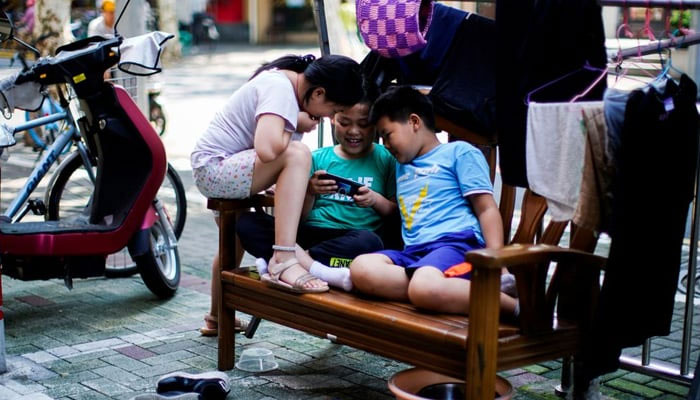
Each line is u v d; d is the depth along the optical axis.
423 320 2.94
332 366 3.90
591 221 2.84
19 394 3.53
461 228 3.30
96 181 4.74
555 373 3.85
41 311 4.77
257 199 3.76
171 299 5.05
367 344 3.11
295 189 3.46
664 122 2.87
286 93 3.48
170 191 6.41
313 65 3.53
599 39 2.92
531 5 2.95
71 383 3.67
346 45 11.30
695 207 3.36
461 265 3.14
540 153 2.92
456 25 3.74
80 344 4.21
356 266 3.24
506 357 2.80
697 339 4.36
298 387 3.63
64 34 11.22
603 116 2.80
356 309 3.11
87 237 4.54
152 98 10.88
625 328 2.95
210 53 27.77
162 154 4.66
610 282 2.85
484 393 2.70
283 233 3.46
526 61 2.96
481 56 3.70
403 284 3.18
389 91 3.49
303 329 3.39
